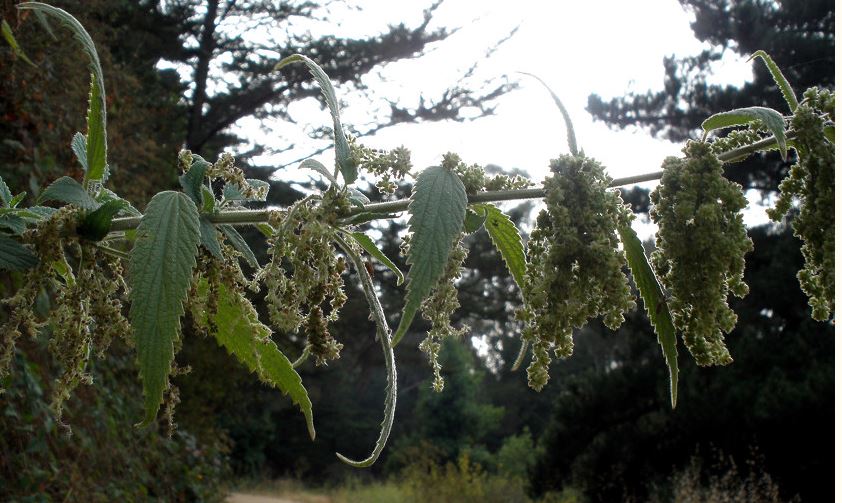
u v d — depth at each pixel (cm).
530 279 124
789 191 129
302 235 121
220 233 135
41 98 644
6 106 589
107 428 666
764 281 1471
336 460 3102
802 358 1451
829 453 1345
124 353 798
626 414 1652
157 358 107
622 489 1609
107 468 642
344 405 3170
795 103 133
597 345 2688
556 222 120
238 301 135
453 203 112
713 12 1366
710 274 119
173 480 836
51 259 128
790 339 1513
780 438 1387
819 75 1274
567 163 123
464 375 3166
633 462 1579
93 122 136
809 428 1343
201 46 1612
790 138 129
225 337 141
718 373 1535
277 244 124
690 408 1474
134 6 1431
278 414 3006
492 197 124
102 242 139
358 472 3105
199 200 132
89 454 607
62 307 128
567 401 1716
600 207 122
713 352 121
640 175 125
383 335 125
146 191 1008
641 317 1606
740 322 1585
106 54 891
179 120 1505
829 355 1446
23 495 466
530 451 2700
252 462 2477
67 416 584
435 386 129
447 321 131
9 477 463
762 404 1374
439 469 2217
